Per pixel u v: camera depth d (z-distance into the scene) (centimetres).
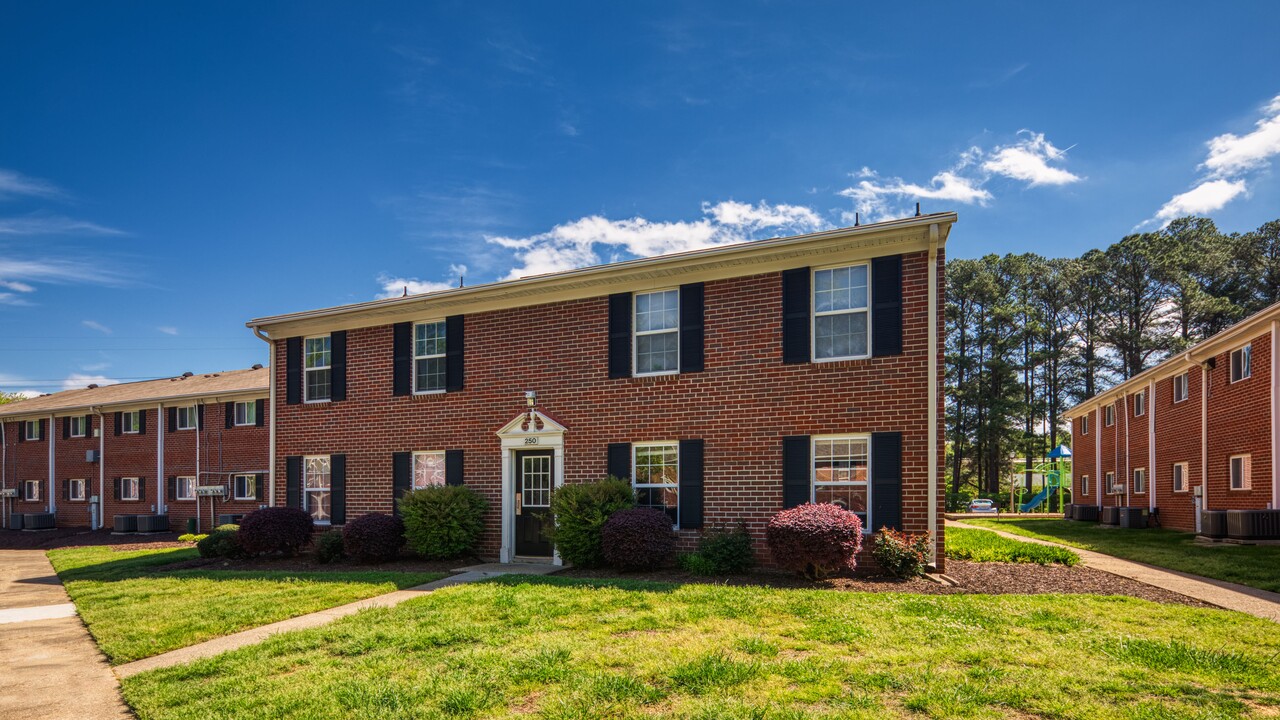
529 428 1427
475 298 1505
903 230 1131
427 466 1571
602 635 723
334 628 783
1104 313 5150
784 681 573
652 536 1161
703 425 1277
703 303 1296
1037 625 733
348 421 1659
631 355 1356
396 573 1248
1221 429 1950
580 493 1242
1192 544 1689
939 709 504
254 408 2822
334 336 1695
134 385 3625
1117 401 2881
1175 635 699
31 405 3588
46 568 1702
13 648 797
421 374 1597
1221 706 505
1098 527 2525
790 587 1002
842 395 1180
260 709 546
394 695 562
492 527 1460
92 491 3250
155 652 754
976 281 5081
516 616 810
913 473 1124
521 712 532
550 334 1438
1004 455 5059
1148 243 4912
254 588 1119
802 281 1223
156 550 2083
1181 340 4650
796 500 1195
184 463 2977
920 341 1134
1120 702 517
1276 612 834
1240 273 4778
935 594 945
